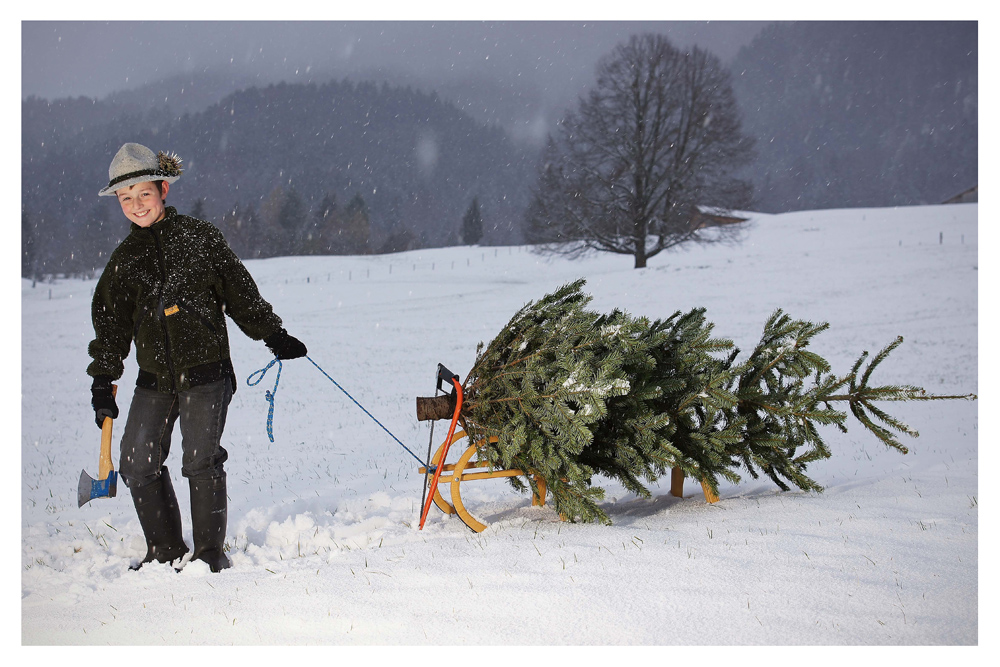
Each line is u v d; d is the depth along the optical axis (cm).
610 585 309
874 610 281
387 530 430
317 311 3525
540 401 416
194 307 390
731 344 451
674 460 420
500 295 3909
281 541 438
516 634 271
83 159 18250
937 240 4425
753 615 279
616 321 456
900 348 2042
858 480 542
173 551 402
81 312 3669
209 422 387
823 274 3581
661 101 5150
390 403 1448
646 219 5050
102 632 295
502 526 425
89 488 393
